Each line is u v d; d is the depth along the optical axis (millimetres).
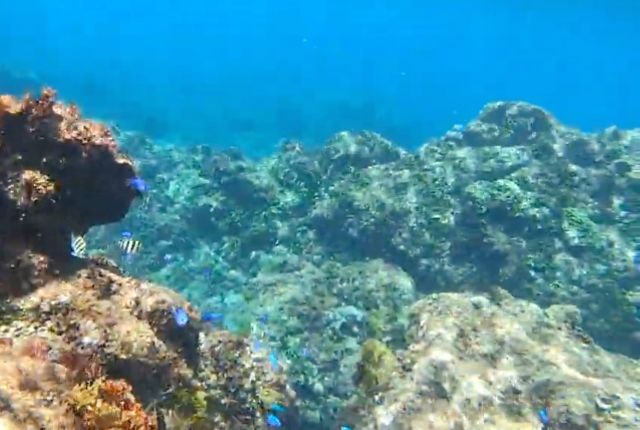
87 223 4984
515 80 113562
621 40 65625
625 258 10961
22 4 93812
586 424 6129
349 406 7230
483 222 11242
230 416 5086
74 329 3973
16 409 2828
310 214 12617
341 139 14820
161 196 14188
